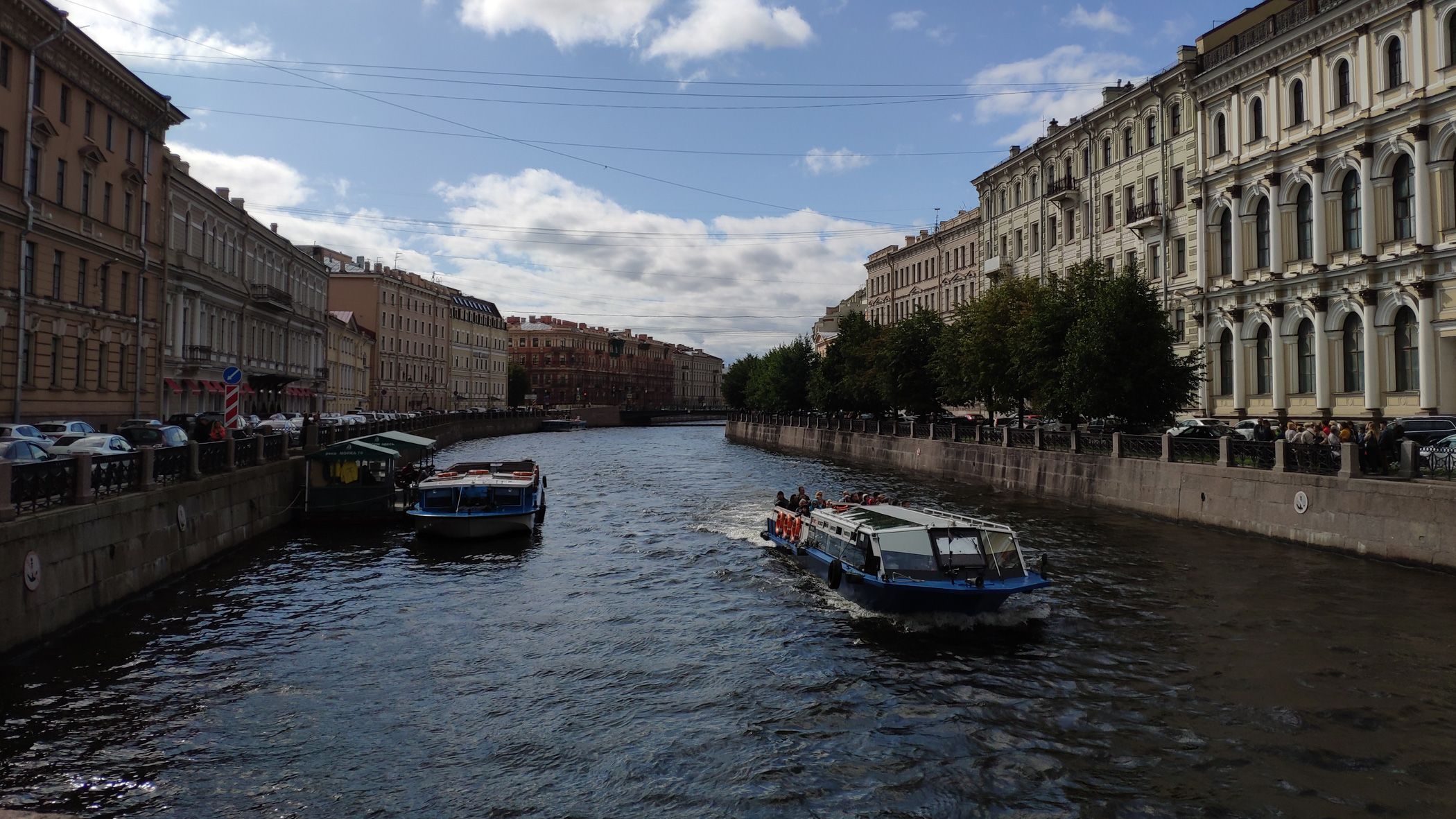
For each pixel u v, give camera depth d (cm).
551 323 16388
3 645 1241
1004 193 6047
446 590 1870
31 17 3003
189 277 4434
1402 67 2912
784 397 8281
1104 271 3631
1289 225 3419
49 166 3209
